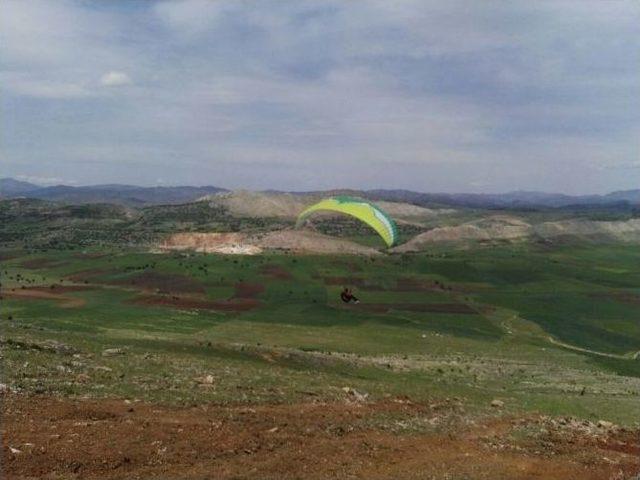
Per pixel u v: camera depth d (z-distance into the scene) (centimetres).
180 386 3009
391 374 5841
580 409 4581
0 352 3141
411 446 2411
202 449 2027
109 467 1809
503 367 7694
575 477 2312
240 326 10425
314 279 16062
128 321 10106
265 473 1897
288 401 2981
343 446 2272
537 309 13288
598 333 11494
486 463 2317
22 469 1723
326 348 8675
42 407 2292
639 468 2561
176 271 16912
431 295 14500
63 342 4197
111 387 2769
